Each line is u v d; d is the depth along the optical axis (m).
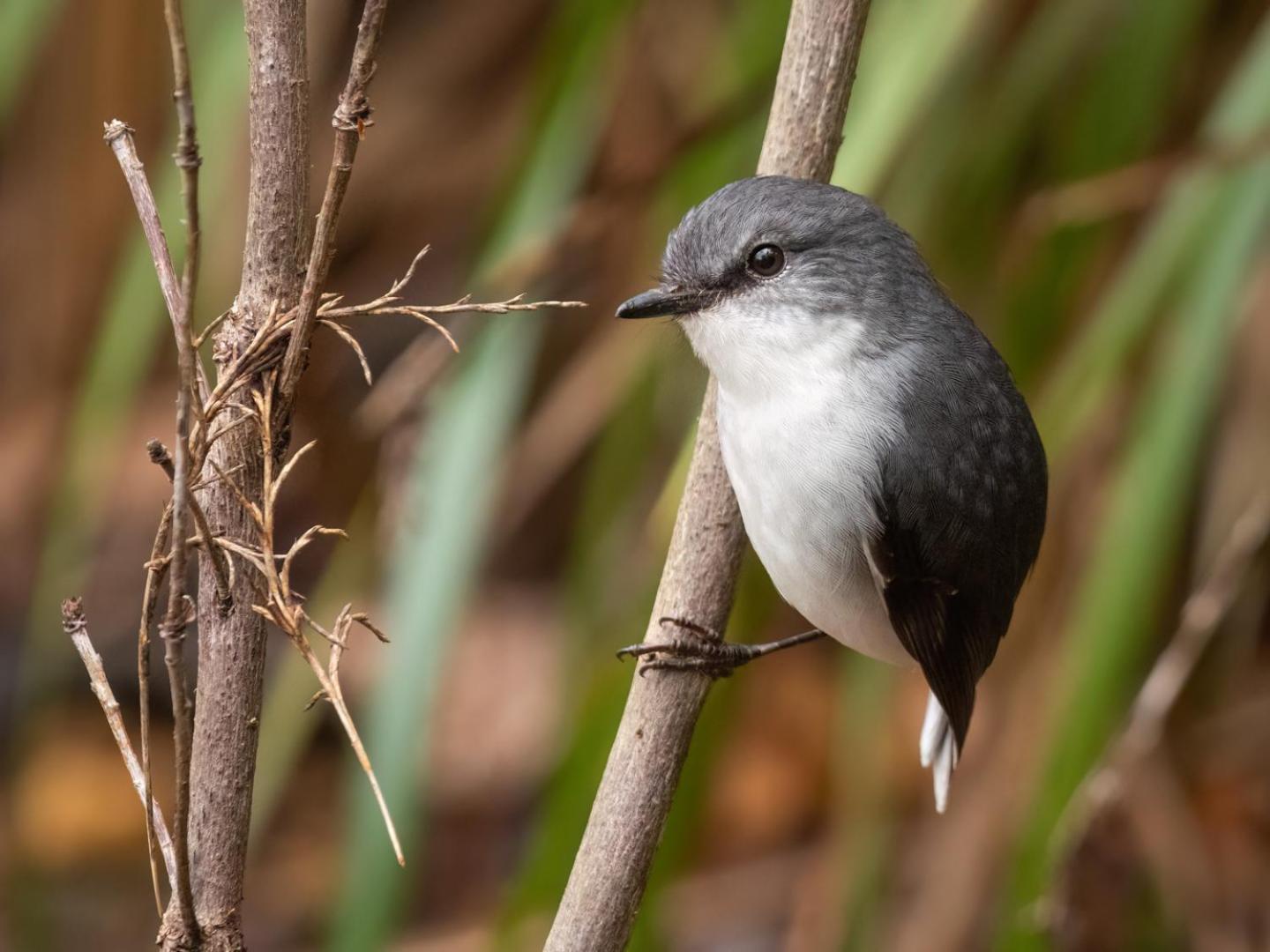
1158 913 8.95
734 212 6.50
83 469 9.23
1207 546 9.22
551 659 12.64
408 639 7.86
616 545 9.70
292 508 12.22
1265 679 10.84
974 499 6.58
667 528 7.30
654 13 10.31
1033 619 9.56
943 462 6.48
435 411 8.16
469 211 12.30
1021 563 6.95
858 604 6.75
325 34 9.42
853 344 6.46
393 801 7.76
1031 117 9.17
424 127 12.49
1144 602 7.89
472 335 8.19
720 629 5.85
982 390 6.62
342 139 3.95
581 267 9.73
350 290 12.62
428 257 12.48
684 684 5.65
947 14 7.57
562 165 8.45
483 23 12.52
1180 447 7.85
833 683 12.42
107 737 12.83
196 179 3.52
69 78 11.24
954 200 9.31
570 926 5.37
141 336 8.84
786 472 6.38
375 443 8.89
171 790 12.52
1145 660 9.77
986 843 9.22
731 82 8.70
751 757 12.25
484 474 8.00
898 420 6.43
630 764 5.55
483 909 11.38
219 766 4.30
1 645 13.08
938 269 9.40
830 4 5.95
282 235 4.26
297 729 8.71
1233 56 9.61
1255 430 9.24
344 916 7.80
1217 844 10.22
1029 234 8.88
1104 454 9.27
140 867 12.09
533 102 9.18
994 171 9.23
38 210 12.12
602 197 8.36
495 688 12.60
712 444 6.16
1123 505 7.98
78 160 11.50
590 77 8.49
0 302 12.49
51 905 11.62
